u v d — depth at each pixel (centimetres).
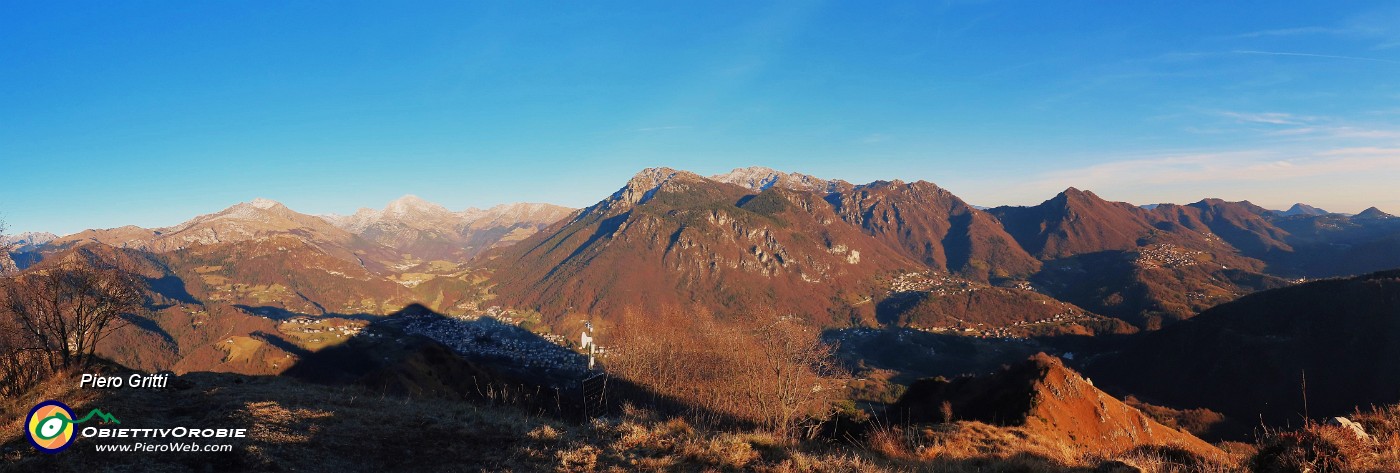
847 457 1553
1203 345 10769
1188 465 1479
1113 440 3412
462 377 5394
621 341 9469
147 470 1294
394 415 1936
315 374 10888
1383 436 1311
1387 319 8700
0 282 2947
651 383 6919
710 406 5669
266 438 1555
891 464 1571
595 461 1433
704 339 8725
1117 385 11512
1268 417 8350
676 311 12106
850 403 5262
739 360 7175
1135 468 1435
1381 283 9475
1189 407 9412
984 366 16288
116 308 3375
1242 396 9025
